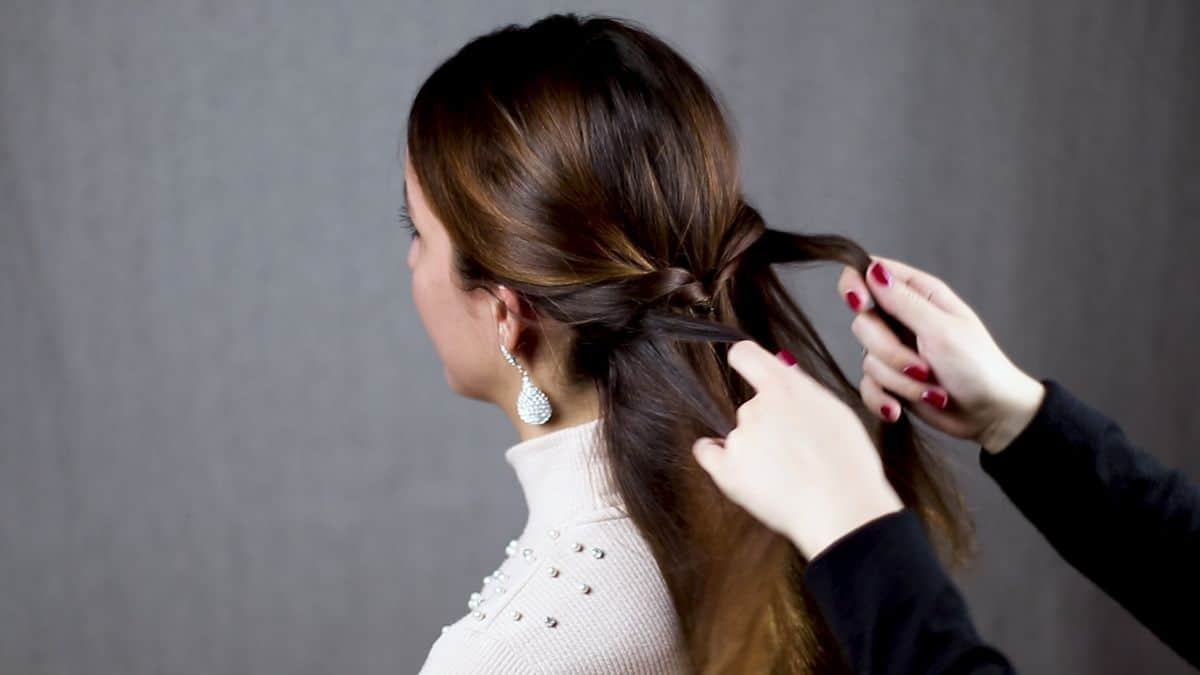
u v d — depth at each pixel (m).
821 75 2.41
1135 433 2.48
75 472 2.38
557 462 0.84
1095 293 2.46
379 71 2.35
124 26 2.31
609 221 0.81
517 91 0.81
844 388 0.92
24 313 2.34
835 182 2.42
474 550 2.45
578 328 0.83
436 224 0.86
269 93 2.34
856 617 0.57
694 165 0.83
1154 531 0.82
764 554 0.81
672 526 0.80
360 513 2.42
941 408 0.86
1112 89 2.41
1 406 2.36
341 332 2.39
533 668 0.76
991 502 2.52
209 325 2.37
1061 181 2.43
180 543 2.40
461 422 2.43
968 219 2.44
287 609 2.43
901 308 0.85
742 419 0.61
